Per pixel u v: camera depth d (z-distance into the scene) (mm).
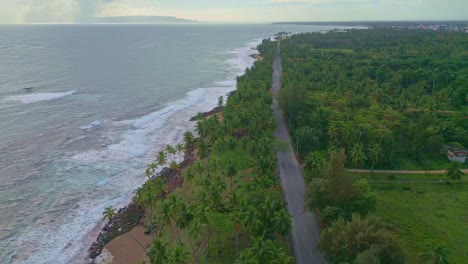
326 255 58688
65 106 150750
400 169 95500
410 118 123375
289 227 56594
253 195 66688
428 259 53781
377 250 47469
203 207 60812
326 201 64812
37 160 101062
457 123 117688
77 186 89000
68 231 72312
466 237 67250
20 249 66812
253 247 51219
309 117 112000
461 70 174750
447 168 86188
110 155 106750
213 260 61156
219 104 154375
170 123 136625
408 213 75438
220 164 95062
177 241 67750
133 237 70938
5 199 82062
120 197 85062
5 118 131875
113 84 195625
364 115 116500
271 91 166000
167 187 86938
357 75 174750
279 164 95750
